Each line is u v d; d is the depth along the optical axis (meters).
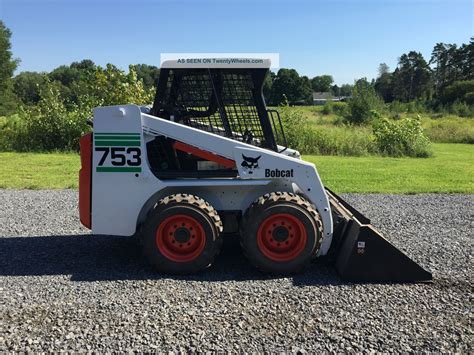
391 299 4.46
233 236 6.30
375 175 12.80
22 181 11.05
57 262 5.48
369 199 9.69
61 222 7.43
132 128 4.99
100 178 5.05
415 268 4.90
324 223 5.19
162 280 4.88
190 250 5.01
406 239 6.67
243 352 3.48
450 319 4.07
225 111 5.25
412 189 10.82
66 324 3.88
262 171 5.07
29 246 6.13
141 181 5.05
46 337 3.67
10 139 17.19
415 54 106.62
